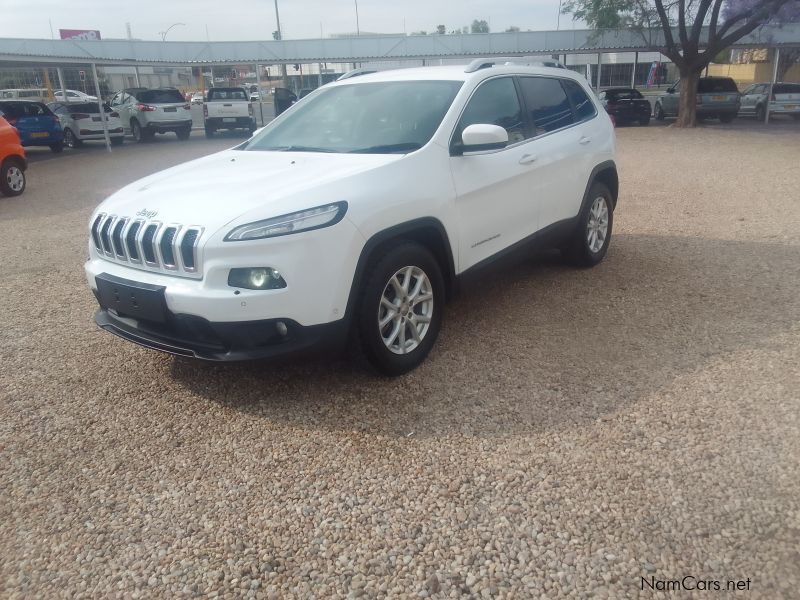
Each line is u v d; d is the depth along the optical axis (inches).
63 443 136.3
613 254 263.1
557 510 110.4
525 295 215.8
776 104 935.0
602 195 241.0
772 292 210.1
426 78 188.5
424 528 107.8
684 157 569.3
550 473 120.4
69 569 101.3
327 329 138.2
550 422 137.5
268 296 130.5
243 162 173.6
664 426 134.0
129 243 145.0
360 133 176.6
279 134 193.6
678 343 173.9
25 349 185.2
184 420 144.2
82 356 179.5
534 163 193.9
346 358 153.6
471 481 119.3
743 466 119.6
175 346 139.9
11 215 398.0
